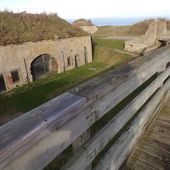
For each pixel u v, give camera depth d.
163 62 3.00
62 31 17.75
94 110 1.35
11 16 15.89
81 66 19.83
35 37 14.87
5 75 13.18
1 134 0.81
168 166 2.31
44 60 16.12
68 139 1.09
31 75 15.00
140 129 2.59
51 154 0.97
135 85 2.03
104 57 22.41
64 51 17.47
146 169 2.28
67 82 14.98
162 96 3.44
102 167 1.65
